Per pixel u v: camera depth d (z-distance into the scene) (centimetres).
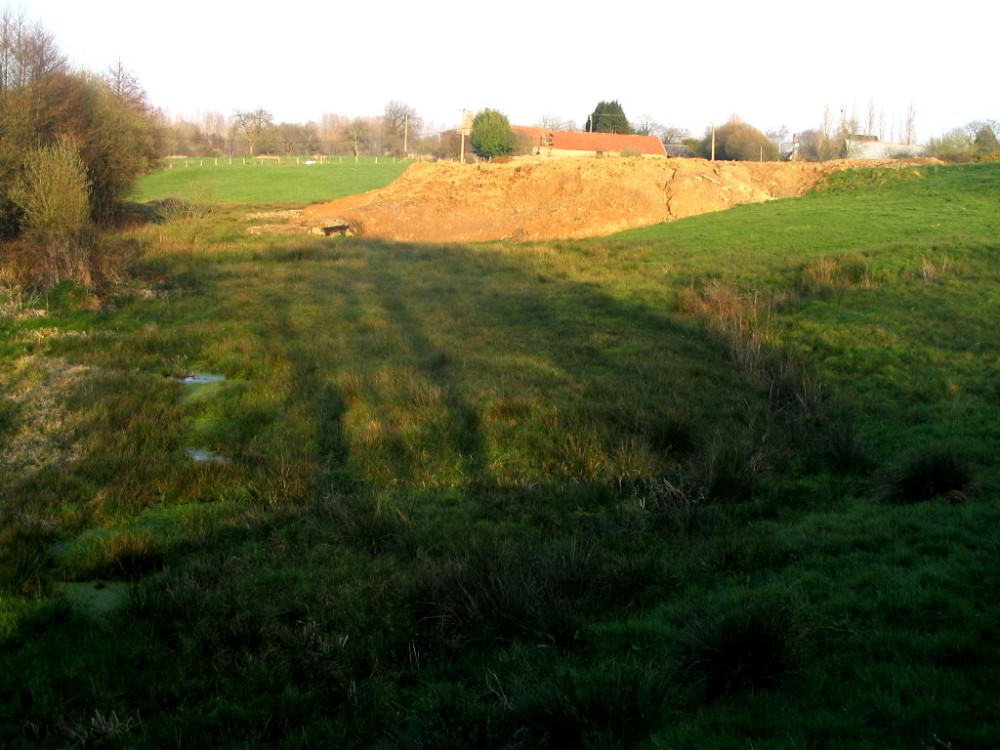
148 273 2194
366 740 454
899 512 701
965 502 708
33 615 577
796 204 3219
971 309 1452
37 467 879
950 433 914
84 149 3158
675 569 632
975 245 1908
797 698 430
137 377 1235
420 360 1292
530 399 1068
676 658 484
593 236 3173
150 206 4394
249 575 644
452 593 574
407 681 509
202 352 1418
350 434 978
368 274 2209
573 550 618
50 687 495
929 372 1152
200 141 10356
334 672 509
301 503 798
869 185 3459
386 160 9481
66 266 1992
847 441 868
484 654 527
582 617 555
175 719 465
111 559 666
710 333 1459
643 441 899
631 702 430
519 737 421
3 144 2564
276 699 488
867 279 1717
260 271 2241
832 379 1177
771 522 721
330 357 1334
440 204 3600
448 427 983
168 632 563
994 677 421
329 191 5956
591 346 1414
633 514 749
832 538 655
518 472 870
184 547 711
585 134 7412
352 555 680
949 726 375
